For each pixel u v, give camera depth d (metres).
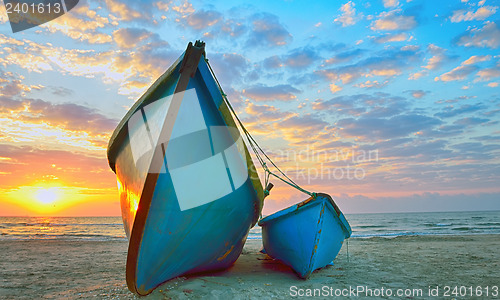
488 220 52.03
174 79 4.90
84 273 7.71
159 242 4.95
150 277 5.12
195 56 4.70
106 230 34.47
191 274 6.20
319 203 6.38
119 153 6.10
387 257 10.17
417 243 15.32
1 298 5.30
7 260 9.88
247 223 6.37
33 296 5.41
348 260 9.41
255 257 9.76
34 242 16.64
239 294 5.06
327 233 6.66
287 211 6.86
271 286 5.77
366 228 36.47
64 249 13.38
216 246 5.94
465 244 14.45
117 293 5.54
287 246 6.96
